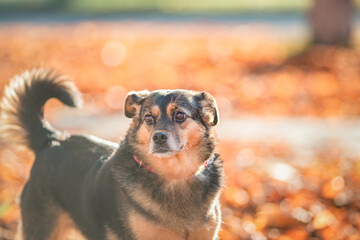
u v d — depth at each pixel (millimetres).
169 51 22484
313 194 8500
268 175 9336
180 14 35469
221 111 14203
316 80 16500
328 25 20719
